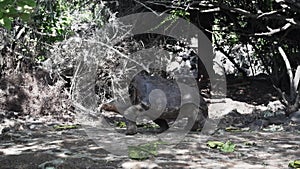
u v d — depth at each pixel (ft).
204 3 34.91
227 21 43.29
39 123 29.81
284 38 39.11
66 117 31.48
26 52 34.58
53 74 34.01
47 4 30.37
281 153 22.35
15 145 23.45
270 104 37.40
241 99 40.37
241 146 23.63
